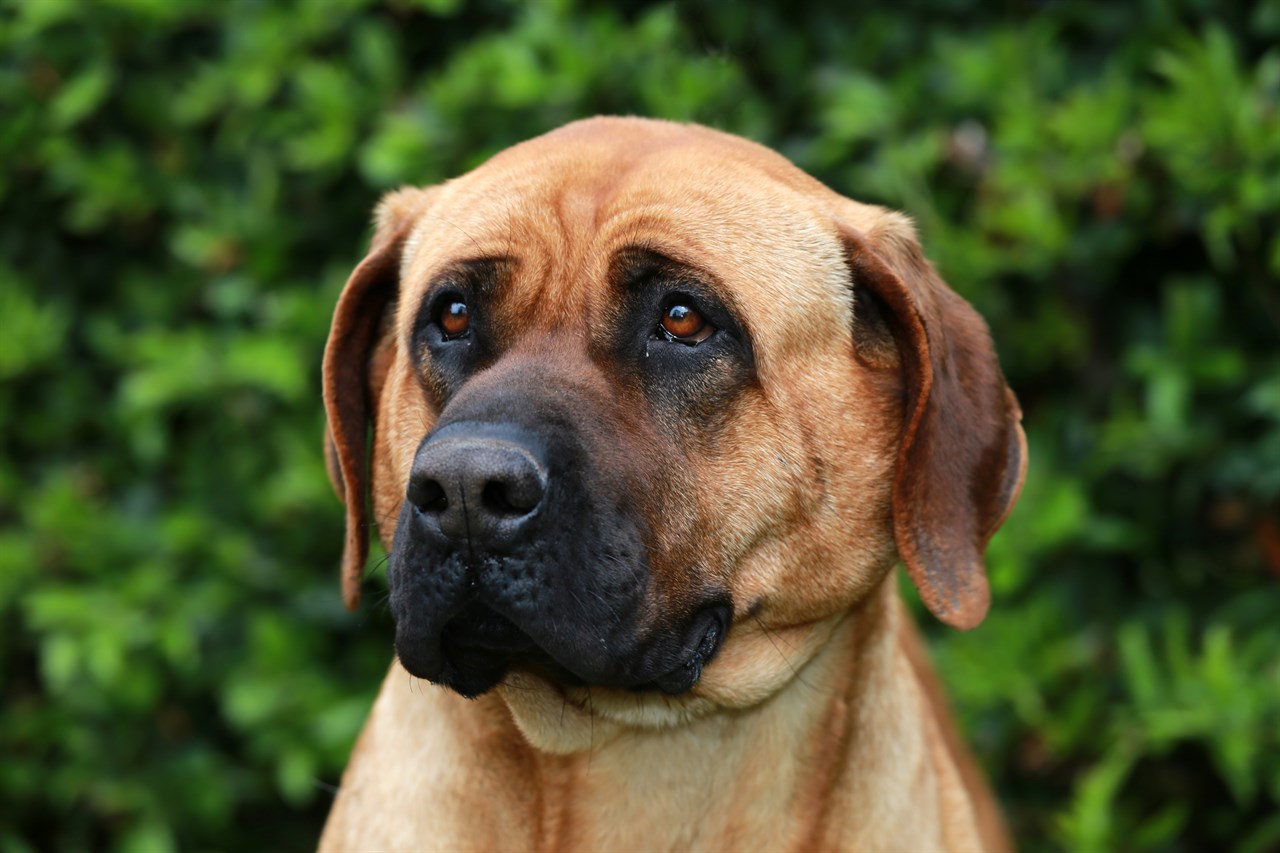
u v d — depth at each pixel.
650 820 4.06
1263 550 6.45
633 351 3.80
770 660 4.02
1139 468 6.32
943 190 6.54
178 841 7.07
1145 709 6.09
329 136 6.45
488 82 6.36
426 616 3.57
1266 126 5.88
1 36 6.77
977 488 4.17
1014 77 6.23
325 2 6.54
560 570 3.51
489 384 3.66
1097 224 6.26
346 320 4.27
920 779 4.28
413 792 4.04
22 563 6.69
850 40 6.59
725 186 3.94
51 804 7.15
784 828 4.11
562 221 3.87
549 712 3.95
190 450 6.97
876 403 4.04
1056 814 6.45
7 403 6.92
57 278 7.14
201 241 6.67
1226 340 6.39
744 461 3.83
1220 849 6.81
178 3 6.67
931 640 6.60
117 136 7.01
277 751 6.73
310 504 6.56
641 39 6.35
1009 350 6.51
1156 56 6.29
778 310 3.85
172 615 6.59
